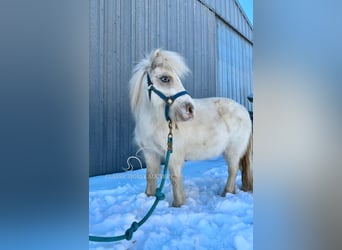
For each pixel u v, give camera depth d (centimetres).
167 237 93
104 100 114
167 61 107
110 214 98
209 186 121
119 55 118
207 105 121
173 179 109
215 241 92
